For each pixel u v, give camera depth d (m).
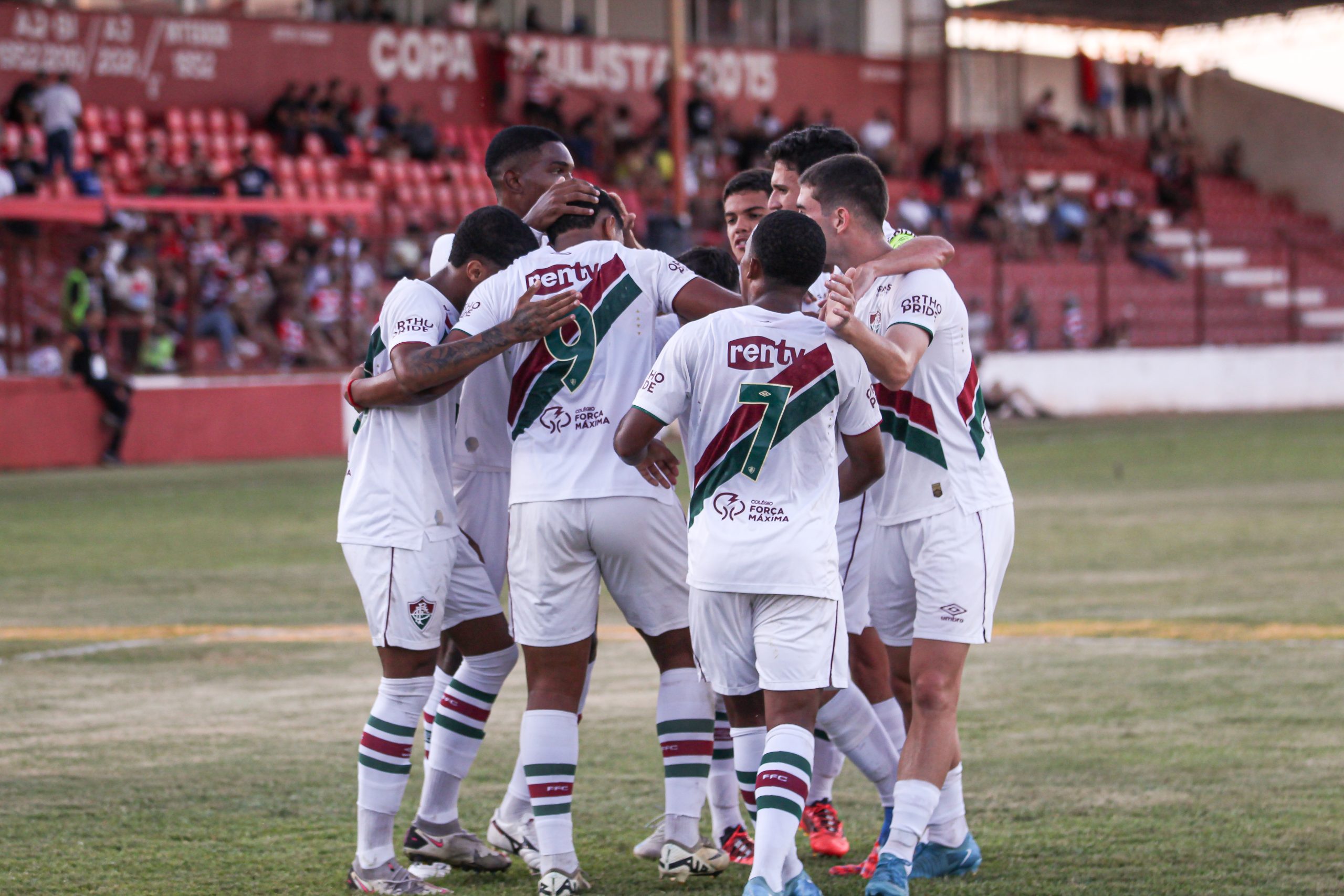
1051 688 21.17
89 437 58.34
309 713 20.09
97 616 27.55
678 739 13.57
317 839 14.61
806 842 15.01
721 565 12.26
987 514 13.11
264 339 65.75
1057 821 14.88
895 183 93.88
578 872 13.12
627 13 96.81
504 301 13.34
